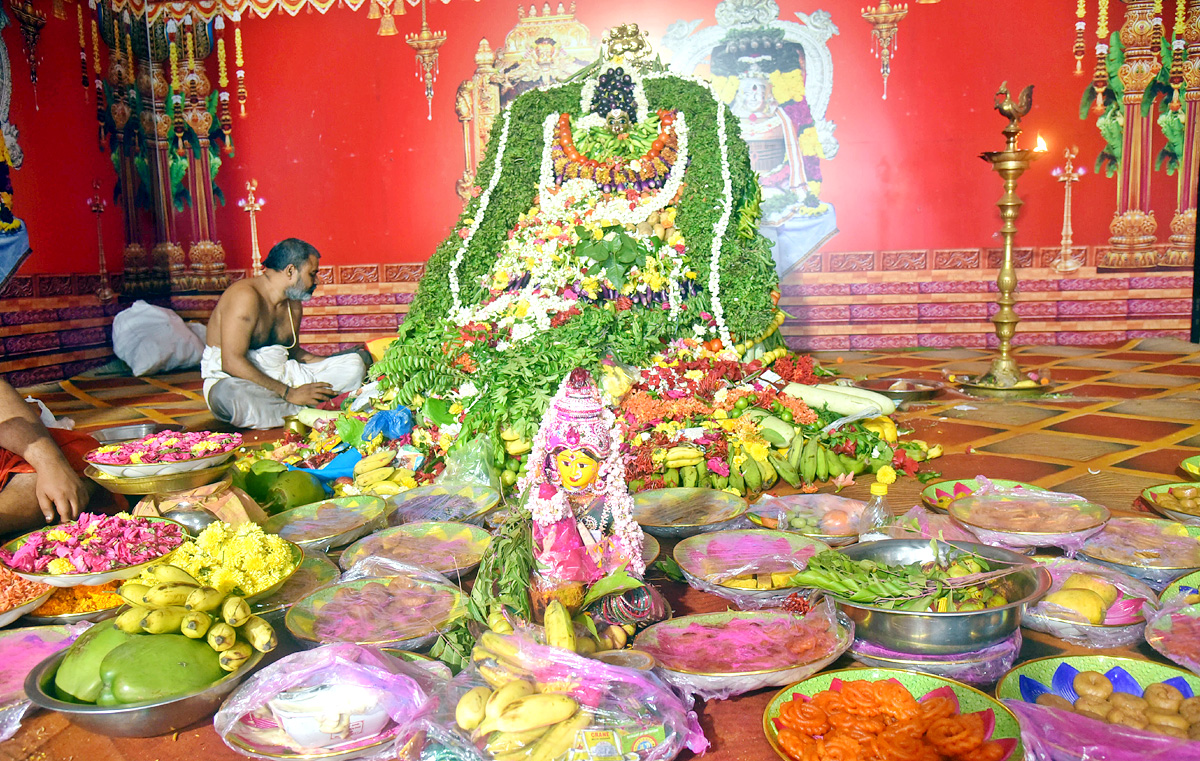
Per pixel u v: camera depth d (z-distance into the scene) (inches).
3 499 108.0
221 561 89.5
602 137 193.2
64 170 312.3
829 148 345.4
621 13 345.1
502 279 175.0
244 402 203.8
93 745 70.9
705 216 184.7
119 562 90.0
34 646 81.6
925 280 347.6
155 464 108.4
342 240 366.6
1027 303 344.5
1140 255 332.8
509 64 350.6
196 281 370.0
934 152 340.2
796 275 354.3
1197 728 61.5
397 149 359.6
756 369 169.9
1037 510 108.7
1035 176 336.2
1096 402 215.8
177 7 357.4
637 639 79.9
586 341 156.6
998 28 330.0
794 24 340.2
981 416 203.3
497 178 194.5
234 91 361.7
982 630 73.7
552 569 80.7
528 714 63.2
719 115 195.8
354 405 184.1
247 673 77.1
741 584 91.4
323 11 355.6
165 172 365.7
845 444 150.9
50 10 304.5
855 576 79.4
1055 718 61.1
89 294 325.4
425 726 65.9
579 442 79.9
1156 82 321.7
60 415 236.5
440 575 95.3
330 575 99.1
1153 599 83.9
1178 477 142.3
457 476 139.3
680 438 142.2
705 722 71.8
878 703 65.4
